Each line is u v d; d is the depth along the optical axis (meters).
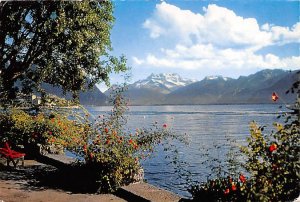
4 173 10.42
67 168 10.55
